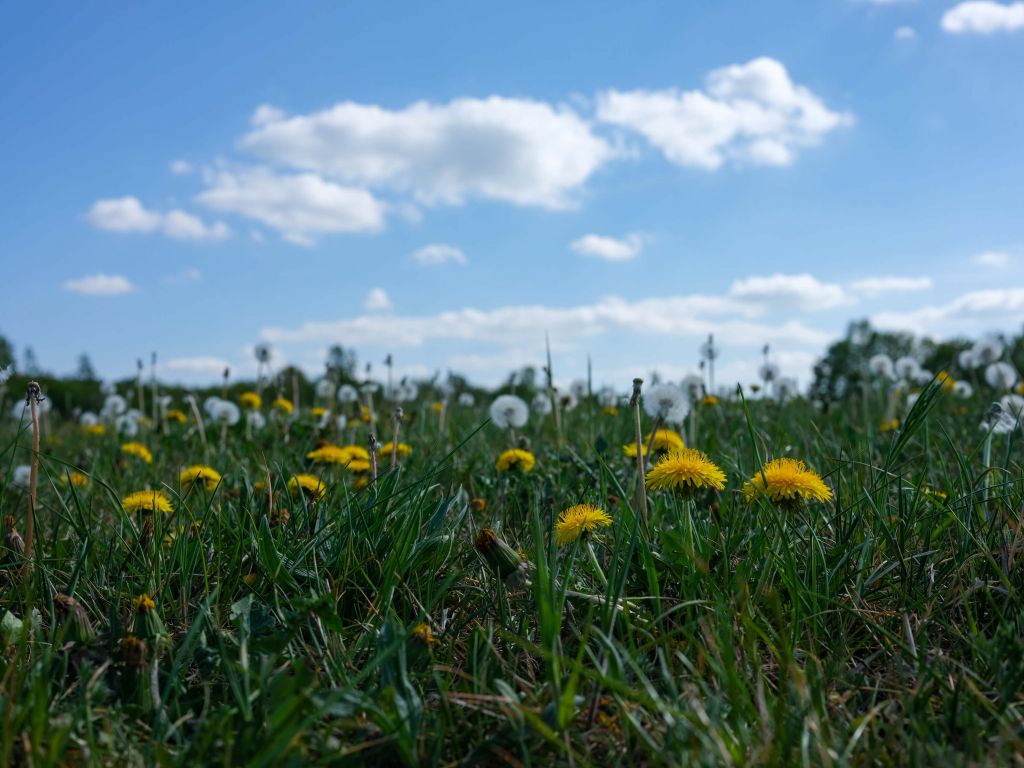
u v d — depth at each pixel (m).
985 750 0.31
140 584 0.47
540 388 1.23
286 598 0.44
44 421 1.33
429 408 1.23
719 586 0.43
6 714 0.30
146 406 1.78
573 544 0.48
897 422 1.08
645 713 0.33
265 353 1.19
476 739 0.33
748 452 0.79
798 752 0.30
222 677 0.38
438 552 0.48
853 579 0.46
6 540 0.51
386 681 0.35
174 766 0.30
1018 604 0.40
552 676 0.35
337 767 0.30
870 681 0.38
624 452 0.76
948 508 0.49
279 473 0.58
